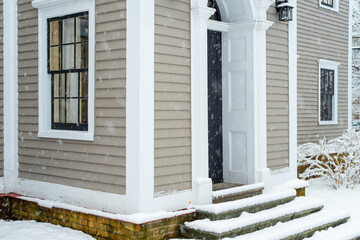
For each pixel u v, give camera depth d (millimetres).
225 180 8000
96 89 6383
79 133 6605
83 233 6391
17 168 7633
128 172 5953
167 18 6203
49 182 7113
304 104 11977
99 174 6355
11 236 6281
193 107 6543
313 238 6543
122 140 6055
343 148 10680
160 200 6055
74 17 6844
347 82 13773
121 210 6023
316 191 9664
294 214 6996
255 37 7578
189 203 6445
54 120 7273
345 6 13656
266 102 7891
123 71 6031
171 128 6254
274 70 8070
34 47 7395
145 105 5887
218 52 8031
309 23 12172
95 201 6367
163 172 6137
